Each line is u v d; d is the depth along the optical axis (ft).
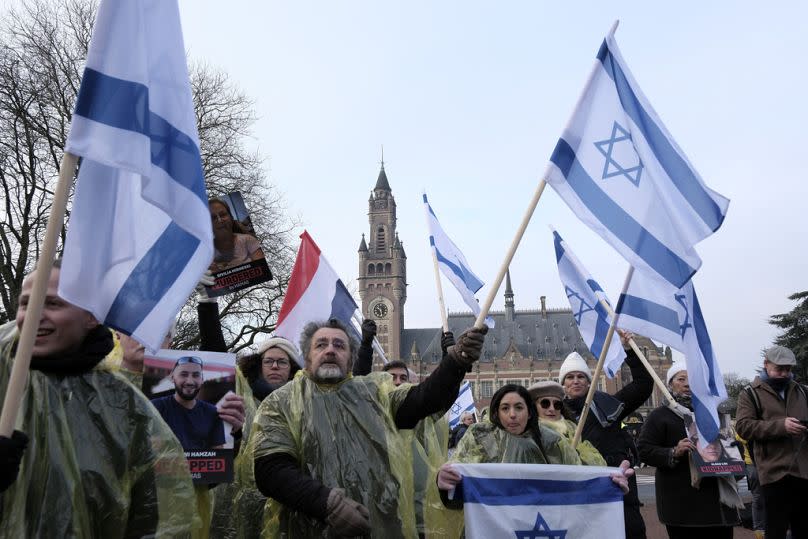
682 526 21.47
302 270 25.02
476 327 13.42
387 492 13.15
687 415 21.80
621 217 14.97
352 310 24.93
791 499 22.44
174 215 9.41
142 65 9.50
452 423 46.73
